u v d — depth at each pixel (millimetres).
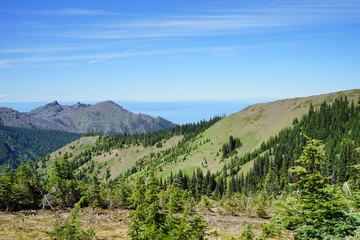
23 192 36906
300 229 15531
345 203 15555
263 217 49719
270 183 114938
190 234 18469
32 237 22984
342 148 114062
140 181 31078
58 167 42719
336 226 14859
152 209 15805
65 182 41469
